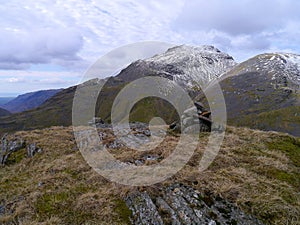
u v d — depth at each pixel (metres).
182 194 7.89
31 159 14.10
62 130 18.52
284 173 9.49
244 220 6.71
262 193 7.75
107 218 7.67
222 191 7.75
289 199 7.62
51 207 8.59
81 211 8.15
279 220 6.69
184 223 6.81
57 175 10.95
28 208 8.67
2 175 13.00
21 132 18.42
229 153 11.27
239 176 8.91
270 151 11.72
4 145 17.05
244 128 16.36
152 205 7.67
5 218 8.33
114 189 9.04
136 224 7.31
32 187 10.23
